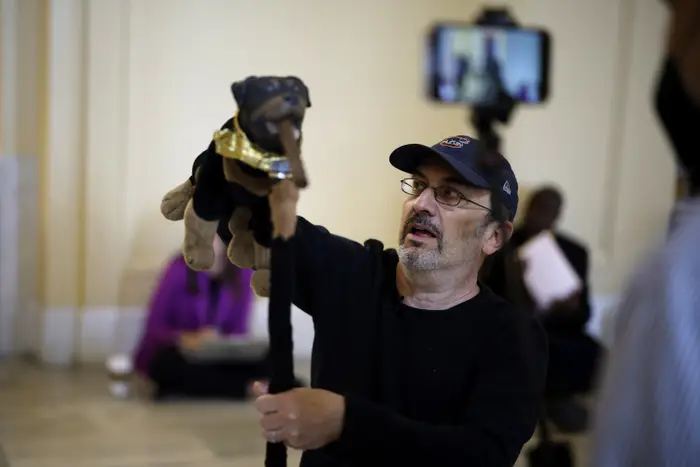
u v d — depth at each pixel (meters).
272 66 5.49
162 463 3.54
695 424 0.85
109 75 5.16
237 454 3.70
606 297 5.86
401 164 1.67
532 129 5.73
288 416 1.31
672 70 0.98
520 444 1.49
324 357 1.59
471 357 1.56
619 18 5.82
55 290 5.23
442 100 3.19
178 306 4.74
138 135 5.27
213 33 5.37
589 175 5.85
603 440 0.91
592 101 5.82
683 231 0.91
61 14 5.06
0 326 5.41
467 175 1.57
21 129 5.32
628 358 0.90
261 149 1.24
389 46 5.68
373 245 1.72
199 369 4.63
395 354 1.58
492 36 3.23
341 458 1.40
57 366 5.21
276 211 1.26
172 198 1.42
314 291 1.60
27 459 3.53
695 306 0.87
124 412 4.34
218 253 4.72
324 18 5.55
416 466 1.40
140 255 5.33
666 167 5.93
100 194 5.22
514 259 2.39
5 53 5.23
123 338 5.31
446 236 1.58
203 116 5.38
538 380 1.56
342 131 5.63
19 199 5.35
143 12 5.21
